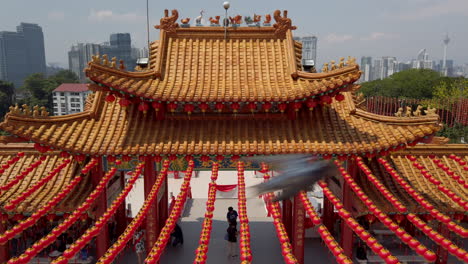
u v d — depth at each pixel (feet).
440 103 192.85
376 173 56.03
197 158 50.90
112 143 49.93
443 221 40.86
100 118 53.57
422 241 64.59
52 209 48.26
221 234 69.46
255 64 57.52
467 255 32.09
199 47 60.03
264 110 54.44
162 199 67.77
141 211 41.37
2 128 44.06
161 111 53.47
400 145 48.85
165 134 51.96
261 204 83.30
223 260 59.72
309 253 62.23
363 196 44.16
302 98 49.65
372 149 48.70
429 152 60.13
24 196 46.83
